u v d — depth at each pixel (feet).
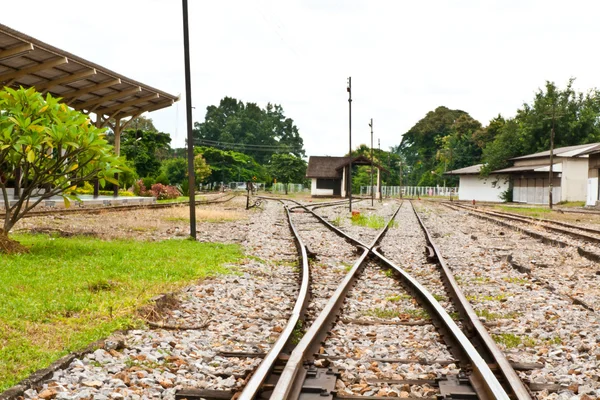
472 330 22.24
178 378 16.76
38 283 27.94
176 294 27.76
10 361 17.04
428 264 42.73
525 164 232.32
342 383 16.56
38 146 36.52
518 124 260.62
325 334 21.52
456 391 15.70
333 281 34.68
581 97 268.21
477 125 371.97
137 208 91.25
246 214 99.91
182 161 292.81
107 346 18.93
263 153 471.62
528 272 38.70
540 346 21.15
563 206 175.83
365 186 333.83
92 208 78.89
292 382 15.44
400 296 29.94
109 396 15.12
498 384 14.90
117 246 43.39
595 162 158.81
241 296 29.55
